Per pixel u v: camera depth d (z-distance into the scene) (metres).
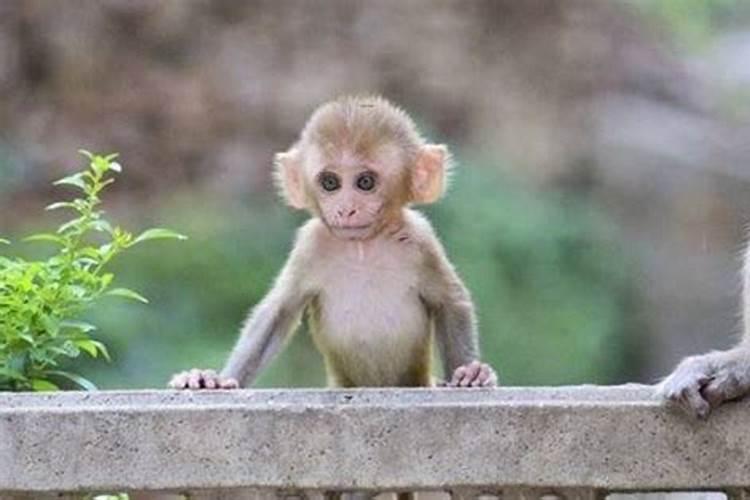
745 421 7.77
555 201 24.92
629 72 26.98
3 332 9.25
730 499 7.78
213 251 22.38
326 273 9.95
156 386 20.78
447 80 26.48
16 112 25.09
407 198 9.97
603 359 23.53
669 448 7.72
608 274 24.16
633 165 25.81
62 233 10.41
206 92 25.70
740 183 25.92
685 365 8.17
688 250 25.17
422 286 9.96
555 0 27.16
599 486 7.71
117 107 25.41
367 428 7.72
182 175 24.91
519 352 23.03
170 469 7.73
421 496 11.46
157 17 26.00
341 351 10.02
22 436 7.74
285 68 26.19
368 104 10.01
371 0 26.86
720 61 27.36
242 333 10.02
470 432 7.71
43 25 25.66
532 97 26.52
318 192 9.88
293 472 7.72
